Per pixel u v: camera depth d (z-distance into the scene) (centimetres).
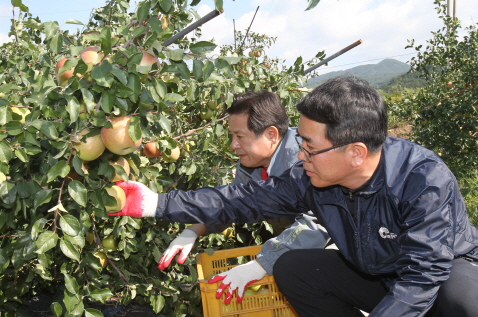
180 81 193
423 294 129
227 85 227
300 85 309
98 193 161
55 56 200
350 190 153
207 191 193
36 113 154
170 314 255
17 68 214
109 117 159
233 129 218
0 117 151
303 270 180
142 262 262
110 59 154
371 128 133
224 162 289
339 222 166
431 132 717
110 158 171
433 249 130
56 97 156
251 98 214
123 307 287
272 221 267
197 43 163
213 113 288
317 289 182
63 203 191
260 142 216
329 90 134
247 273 186
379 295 182
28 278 216
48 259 166
